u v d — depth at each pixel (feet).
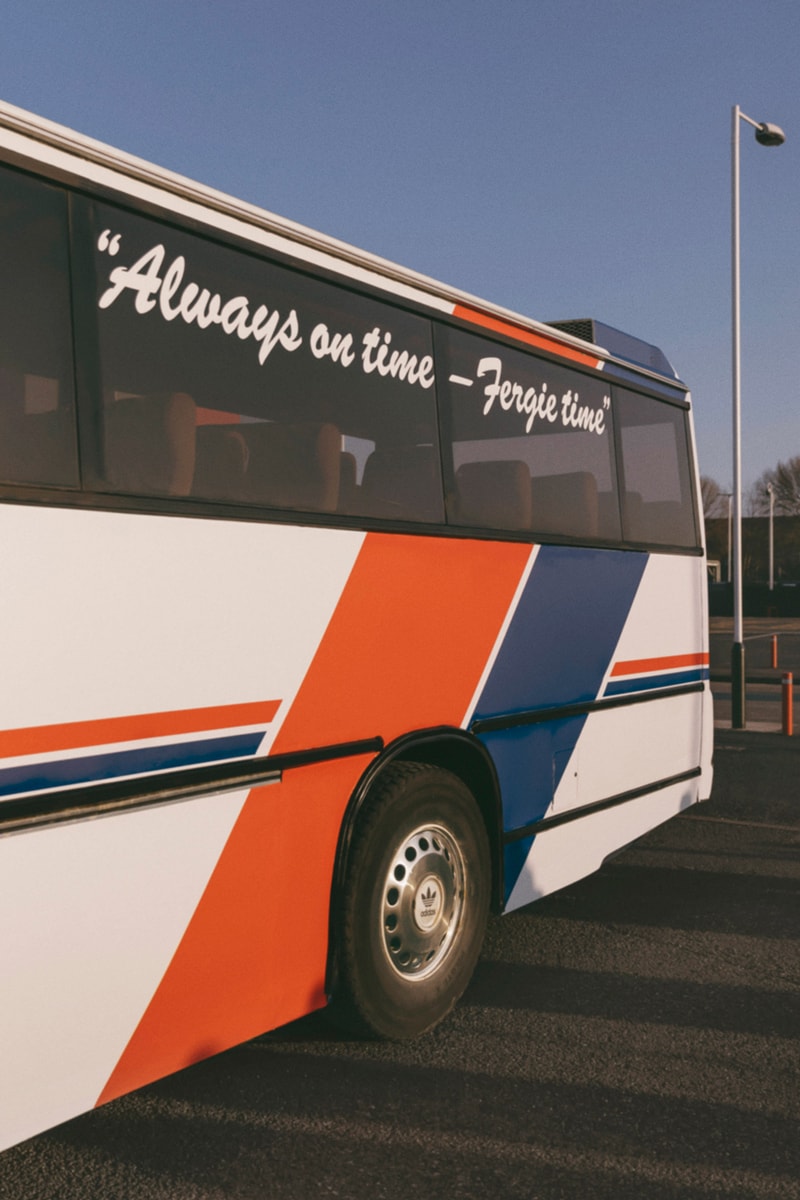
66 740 9.11
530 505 16.38
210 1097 12.09
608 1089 12.34
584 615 17.71
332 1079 12.56
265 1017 11.43
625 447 19.58
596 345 18.94
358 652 12.57
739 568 47.21
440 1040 13.67
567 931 17.99
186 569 10.30
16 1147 10.95
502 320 16.07
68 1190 10.16
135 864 9.79
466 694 14.62
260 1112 11.75
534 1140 11.20
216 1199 10.04
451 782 14.14
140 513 9.86
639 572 19.58
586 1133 11.35
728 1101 12.07
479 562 14.92
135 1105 11.90
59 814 9.09
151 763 9.90
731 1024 14.20
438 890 13.91
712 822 26.12
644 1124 11.54
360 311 13.19
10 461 8.84
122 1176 10.43
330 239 12.66
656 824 20.18
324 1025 14.15
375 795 12.95
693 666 21.89
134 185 10.27
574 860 17.31
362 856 12.60
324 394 12.47
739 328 50.55
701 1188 10.33
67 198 9.66
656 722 20.22
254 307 11.59
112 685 9.52
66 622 9.12
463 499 14.78
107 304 9.89
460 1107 11.89
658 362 21.47
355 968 12.58
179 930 10.30
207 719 10.50
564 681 17.10
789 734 41.14
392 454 13.48
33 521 8.90
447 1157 10.86
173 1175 10.46
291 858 11.66
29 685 8.81
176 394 10.50
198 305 10.87
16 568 8.75
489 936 17.75
